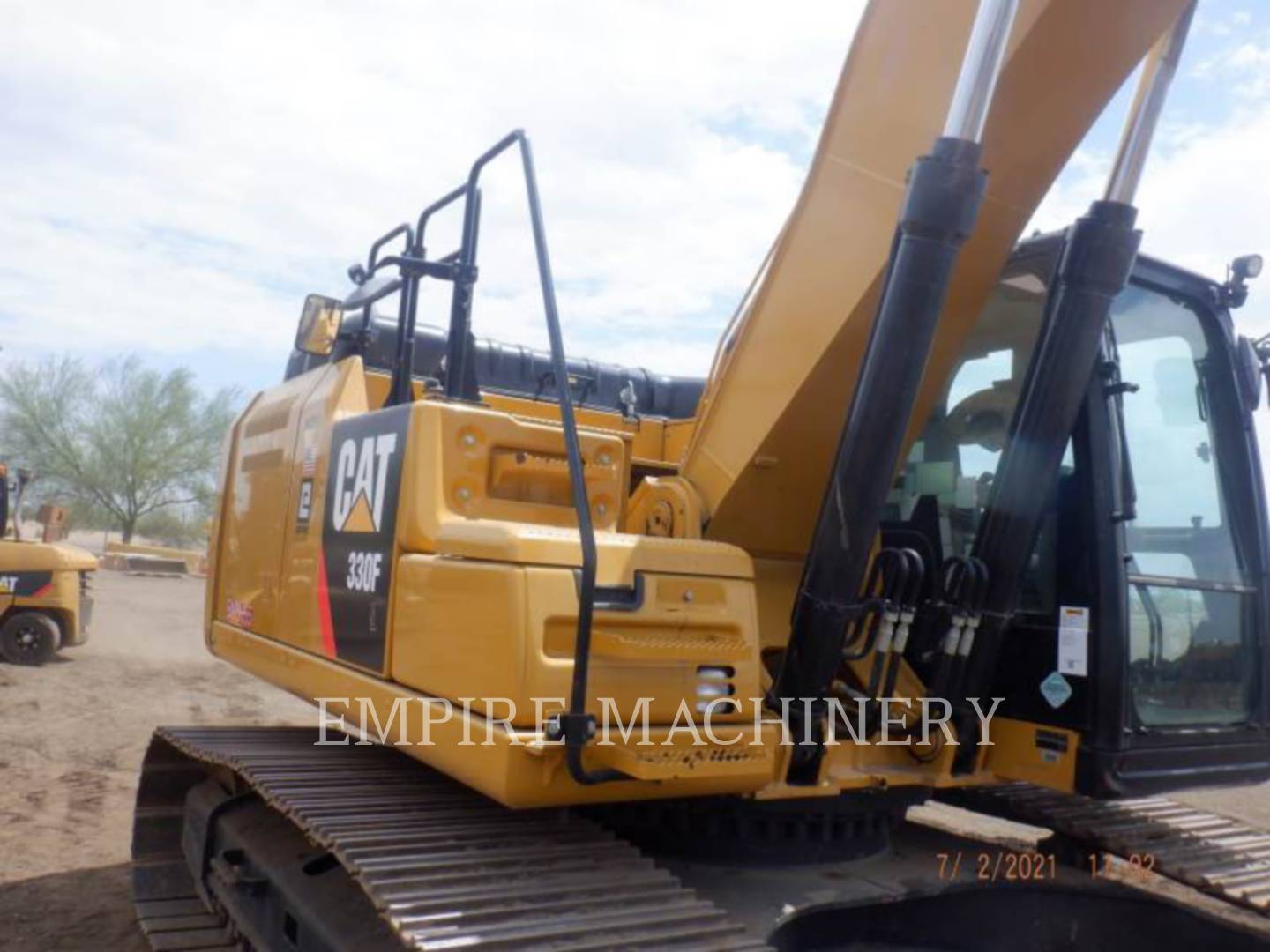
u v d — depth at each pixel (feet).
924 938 10.99
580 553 8.89
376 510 10.82
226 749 13.58
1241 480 12.32
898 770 11.02
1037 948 11.43
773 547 11.85
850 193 10.44
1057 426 10.30
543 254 9.44
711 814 10.94
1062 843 13.29
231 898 13.51
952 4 9.81
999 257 10.30
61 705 33.55
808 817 11.07
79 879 18.52
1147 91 10.07
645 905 8.61
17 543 40.42
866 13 10.48
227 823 14.21
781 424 10.90
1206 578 11.86
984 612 10.64
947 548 11.98
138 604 64.18
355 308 12.71
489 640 8.73
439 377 16.25
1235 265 12.35
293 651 12.51
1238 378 12.30
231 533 15.65
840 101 10.62
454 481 10.17
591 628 8.52
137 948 15.57
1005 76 9.00
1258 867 12.06
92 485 122.83
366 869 8.64
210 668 42.42
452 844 9.36
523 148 10.23
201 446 126.82
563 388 8.87
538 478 10.63
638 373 19.61
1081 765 10.76
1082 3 8.66
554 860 9.22
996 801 13.80
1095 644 10.70
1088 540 10.82
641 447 17.70
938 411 12.42
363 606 10.81
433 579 9.61
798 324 10.78
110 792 24.27
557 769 8.55
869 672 11.29
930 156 8.82
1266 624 12.18
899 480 12.64
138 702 34.91
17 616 40.22
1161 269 11.82
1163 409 11.84
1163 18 8.85
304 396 13.69
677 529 11.51
